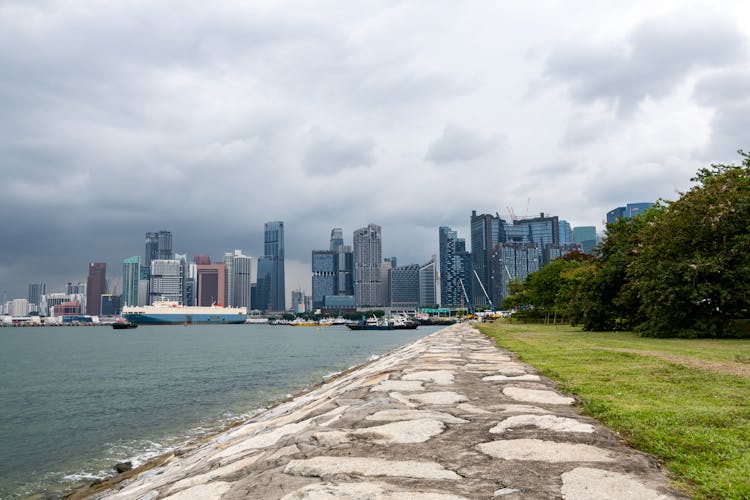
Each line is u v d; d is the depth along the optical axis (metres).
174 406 26.30
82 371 47.88
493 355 17.41
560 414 7.11
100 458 16.50
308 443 5.93
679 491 4.05
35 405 27.84
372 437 6.04
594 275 41.94
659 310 29.59
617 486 4.16
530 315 85.25
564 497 3.91
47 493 13.07
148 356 68.00
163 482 7.07
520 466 4.74
